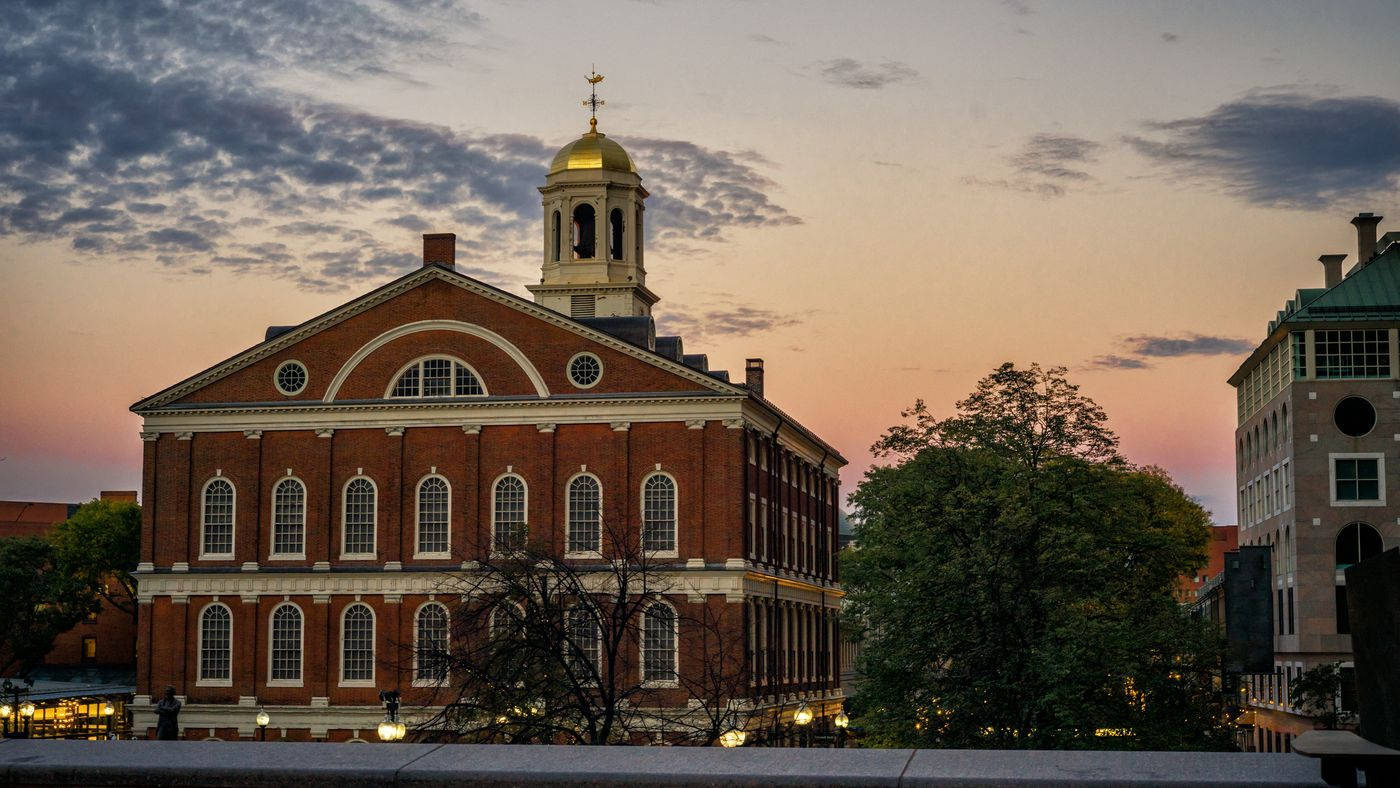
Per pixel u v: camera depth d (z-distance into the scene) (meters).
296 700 86.12
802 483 104.06
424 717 82.69
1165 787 10.65
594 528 84.12
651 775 11.27
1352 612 10.30
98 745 12.76
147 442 89.38
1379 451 88.00
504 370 86.12
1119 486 68.31
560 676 50.41
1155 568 69.75
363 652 86.00
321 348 88.19
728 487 83.19
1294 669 89.06
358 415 87.25
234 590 87.44
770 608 90.38
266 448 88.31
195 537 88.50
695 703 79.69
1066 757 11.66
